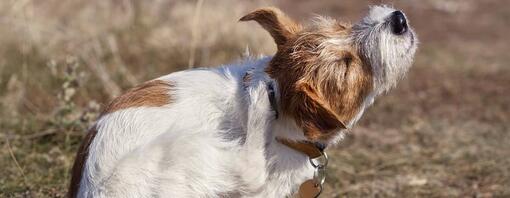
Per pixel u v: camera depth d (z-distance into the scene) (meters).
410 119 12.09
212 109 6.44
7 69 11.95
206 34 13.66
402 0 20.23
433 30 18.22
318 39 6.47
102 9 14.27
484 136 11.36
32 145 9.72
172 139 6.20
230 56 13.28
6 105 10.91
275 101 6.38
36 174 8.95
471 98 13.34
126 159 6.13
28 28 12.59
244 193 6.51
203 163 6.25
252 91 6.41
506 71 14.98
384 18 6.55
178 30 13.92
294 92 6.20
